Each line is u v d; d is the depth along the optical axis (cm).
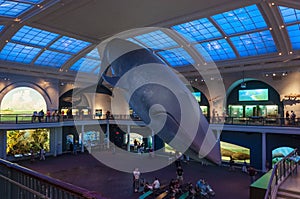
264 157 1931
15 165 318
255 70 2339
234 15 1797
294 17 1680
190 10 1728
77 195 199
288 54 2061
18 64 2561
